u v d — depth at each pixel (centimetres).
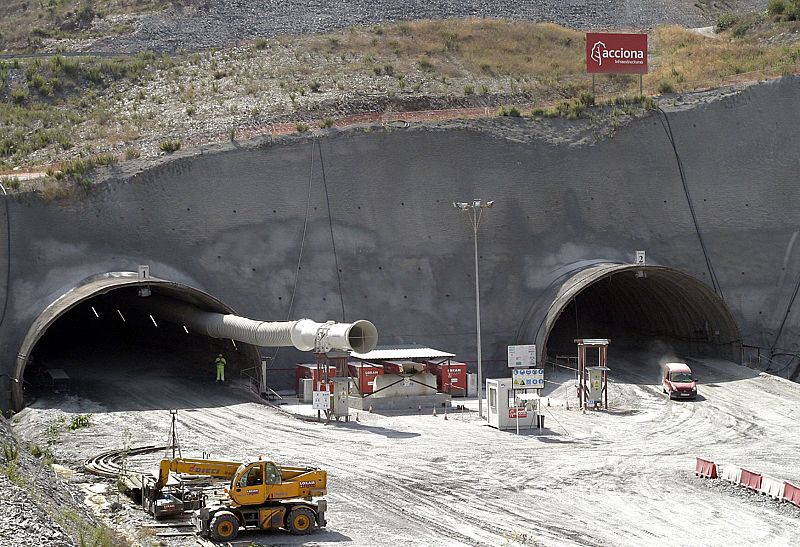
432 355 5638
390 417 5134
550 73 9338
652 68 9500
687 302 6456
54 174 6291
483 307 6556
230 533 2848
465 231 6694
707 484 3625
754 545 2850
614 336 7256
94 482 3591
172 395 5447
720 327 6391
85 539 2373
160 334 6850
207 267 6247
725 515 3189
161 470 3081
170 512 3066
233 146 6531
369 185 6631
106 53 9781
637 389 5762
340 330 4828
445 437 4597
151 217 6275
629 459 4094
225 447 4288
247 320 5506
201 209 6350
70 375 5825
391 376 5466
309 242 6438
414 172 6719
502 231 6756
